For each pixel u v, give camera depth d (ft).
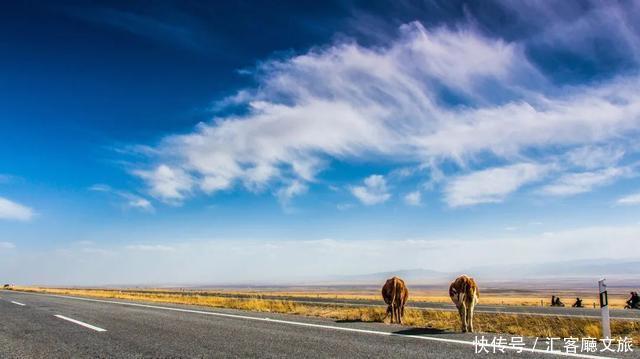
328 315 56.39
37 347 27.32
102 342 28.81
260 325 37.50
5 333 33.47
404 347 26.20
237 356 23.79
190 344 27.63
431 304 107.96
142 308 58.23
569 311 79.92
